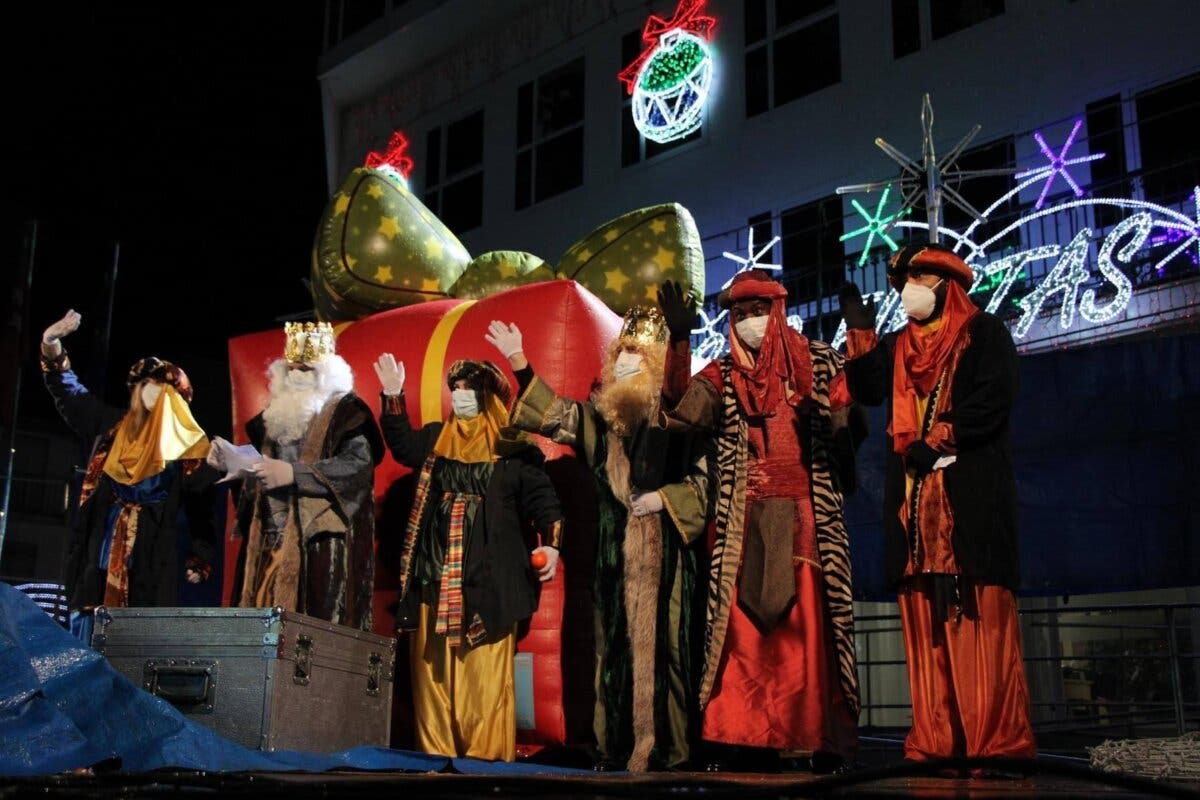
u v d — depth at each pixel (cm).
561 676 476
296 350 496
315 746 400
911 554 353
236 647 377
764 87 1207
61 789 207
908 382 371
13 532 1512
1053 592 544
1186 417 525
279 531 479
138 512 501
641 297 560
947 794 216
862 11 1140
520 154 1413
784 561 392
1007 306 915
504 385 482
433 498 467
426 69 1536
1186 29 944
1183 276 826
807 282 1092
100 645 381
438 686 449
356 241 610
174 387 524
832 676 390
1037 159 998
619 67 1338
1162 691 909
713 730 383
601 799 189
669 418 403
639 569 418
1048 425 557
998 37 1044
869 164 1102
